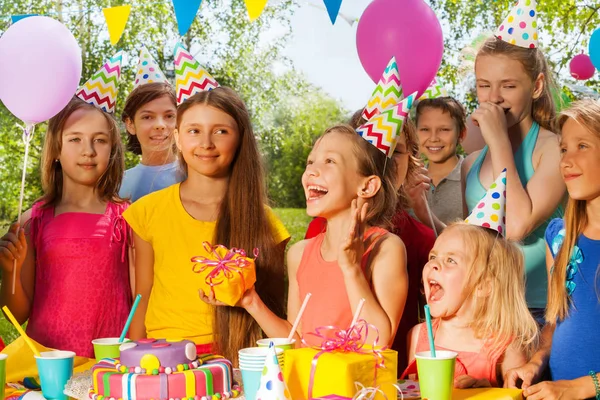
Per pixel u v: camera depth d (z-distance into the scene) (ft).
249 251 9.97
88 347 10.76
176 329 9.77
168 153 13.99
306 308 8.88
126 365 6.83
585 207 8.38
